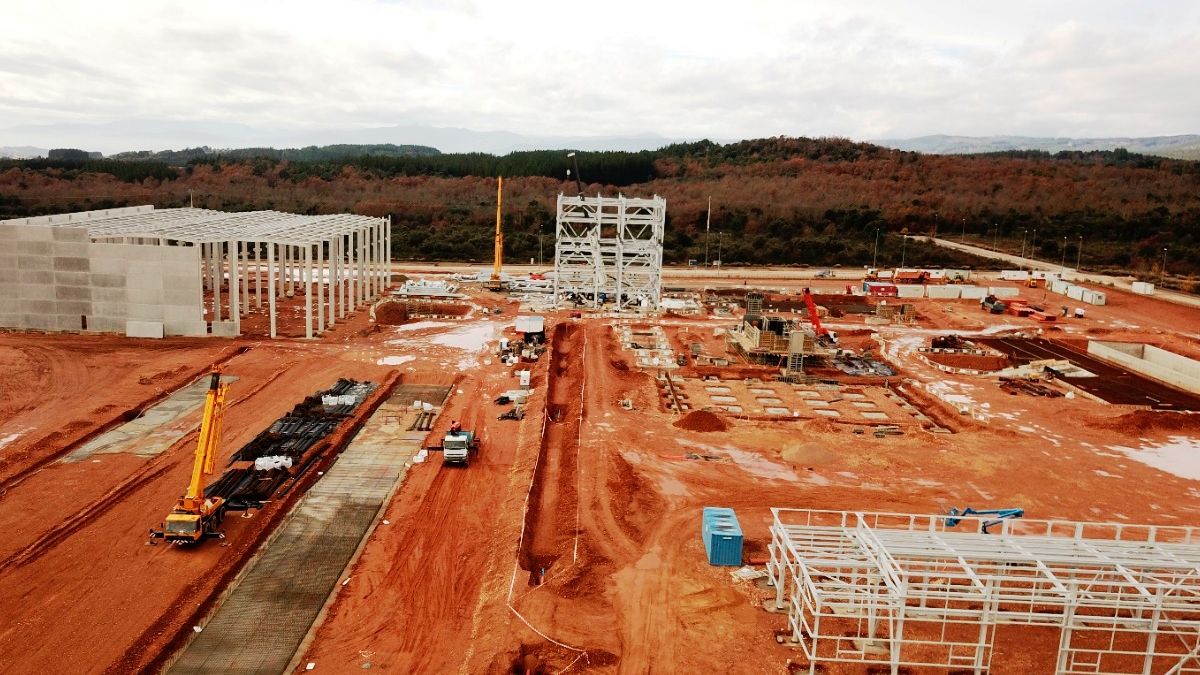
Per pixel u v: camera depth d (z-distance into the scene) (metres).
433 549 31.28
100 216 81.25
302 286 91.06
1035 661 24.25
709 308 86.38
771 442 43.97
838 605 23.77
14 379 50.53
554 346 67.06
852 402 53.88
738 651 24.47
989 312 88.44
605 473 38.56
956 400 53.91
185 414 45.84
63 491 34.84
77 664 23.25
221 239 62.78
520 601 26.84
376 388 52.22
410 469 39.28
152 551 30.02
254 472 37.16
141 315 62.78
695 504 35.53
